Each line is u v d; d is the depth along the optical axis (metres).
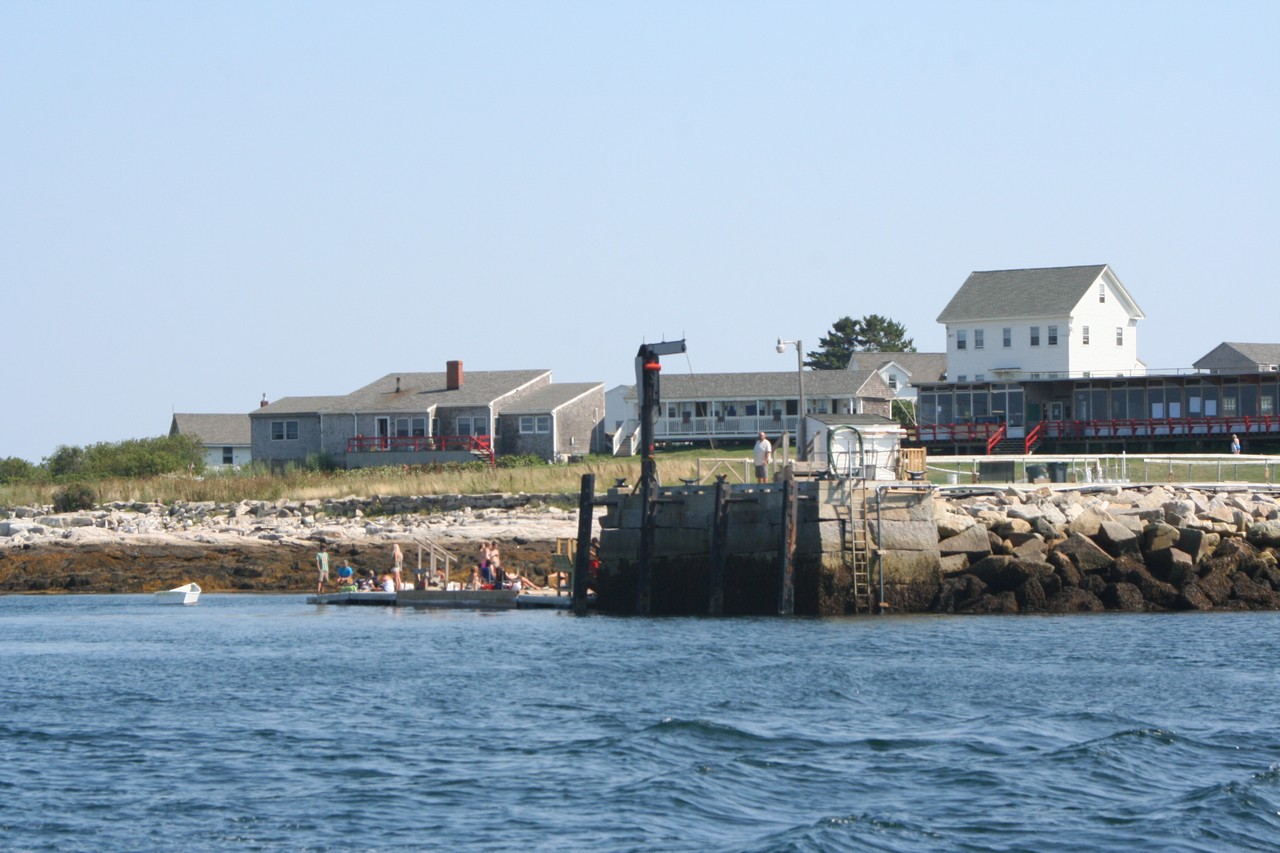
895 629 98.50
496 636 100.25
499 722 67.62
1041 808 52.59
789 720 67.06
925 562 108.38
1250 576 114.50
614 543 117.19
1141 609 110.38
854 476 110.44
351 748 62.72
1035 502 119.25
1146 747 60.88
